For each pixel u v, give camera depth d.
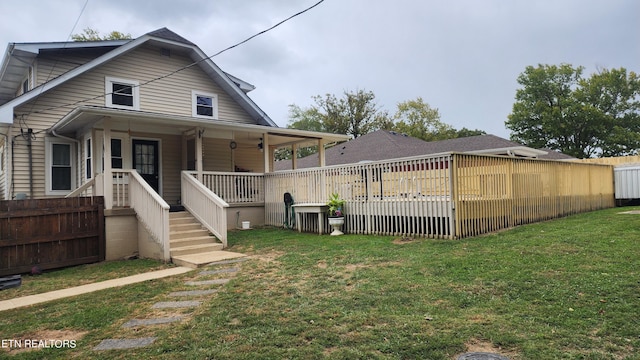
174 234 9.47
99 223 9.45
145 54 13.92
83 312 5.12
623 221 9.11
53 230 8.86
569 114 38.31
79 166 12.35
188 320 4.48
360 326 3.94
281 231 11.45
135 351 3.71
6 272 8.22
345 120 40.97
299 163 22.53
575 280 4.83
